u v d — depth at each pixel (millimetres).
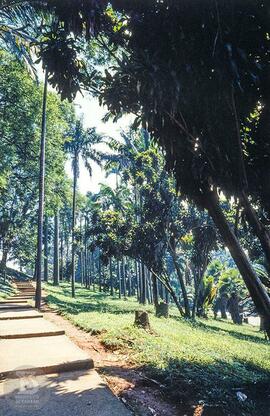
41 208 16031
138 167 20109
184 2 4652
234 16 4688
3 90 19766
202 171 5918
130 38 5363
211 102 5195
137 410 4035
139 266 34062
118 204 29062
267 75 4965
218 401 4551
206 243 19391
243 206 5820
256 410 4613
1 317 10539
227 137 5590
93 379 4688
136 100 5773
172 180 18375
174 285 57969
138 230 18875
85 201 45406
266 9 4613
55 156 23953
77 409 3713
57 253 41156
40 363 5035
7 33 13719
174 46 4840
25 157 22438
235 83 4734
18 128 20719
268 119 5750
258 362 8312
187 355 6961
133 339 7801
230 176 5746
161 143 6133
